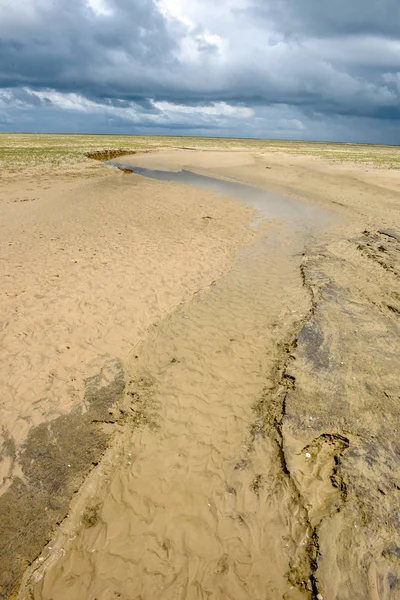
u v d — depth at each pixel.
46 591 3.78
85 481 4.86
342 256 12.37
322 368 6.83
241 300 9.48
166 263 11.37
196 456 5.24
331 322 8.30
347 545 4.05
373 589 3.70
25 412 5.82
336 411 5.85
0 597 3.71
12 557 4.04
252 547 4.13
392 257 12.20
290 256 12.54
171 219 16.28
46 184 23.17
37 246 12.16
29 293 8.99
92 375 6.65
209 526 4.36
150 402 6.16
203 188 24.11
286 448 5.26
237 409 6.04
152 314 8.59
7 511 4.48
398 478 4.76
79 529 4.33
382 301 9.27
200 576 3.89
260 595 3.73
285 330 8.12
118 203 18.64
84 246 12.34
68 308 8.46
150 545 4.18
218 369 6.97
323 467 4.98
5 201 18.33
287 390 6.34
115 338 7.64
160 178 28.19
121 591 3.78
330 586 3.73
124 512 4.52
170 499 4.66
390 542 4.06
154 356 7.25
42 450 5.27
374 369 6.77
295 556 4.02
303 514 4.42
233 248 13.15
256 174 30.70
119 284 9.77
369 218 17.14
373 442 5.29
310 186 25.19
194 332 8.06
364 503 4.46
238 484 4.83
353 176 27.94
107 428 5.66
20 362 6.76
